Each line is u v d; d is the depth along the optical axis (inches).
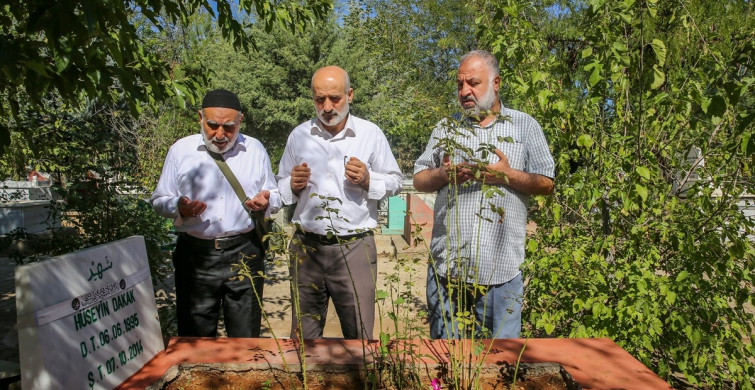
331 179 104.9
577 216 139.3
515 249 94.6
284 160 114.3
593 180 117.0
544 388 66.2
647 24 104.6
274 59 692.1
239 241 107.8
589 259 119.4
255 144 115.1
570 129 122.0
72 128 172.4
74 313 57.9
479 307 94.5
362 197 105.7
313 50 680.4
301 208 107.5
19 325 51.8
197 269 107.0
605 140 124.2
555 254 122.6
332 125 105.1
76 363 56.9
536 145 95.4
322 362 69.4
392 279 72.6
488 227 91.9
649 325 112.0
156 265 181.9
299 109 672.4
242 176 110.1
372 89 686.5
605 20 107.2
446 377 68.7
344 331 108.3
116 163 186.2
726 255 113.7
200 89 130.1
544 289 126.3
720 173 126.6
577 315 125.4
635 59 108.2
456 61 512.1
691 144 129.4
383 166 112.4
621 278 117.6
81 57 57.0
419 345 74.0
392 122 530.3
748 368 119.0
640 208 125.2
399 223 419.8
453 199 94.7
